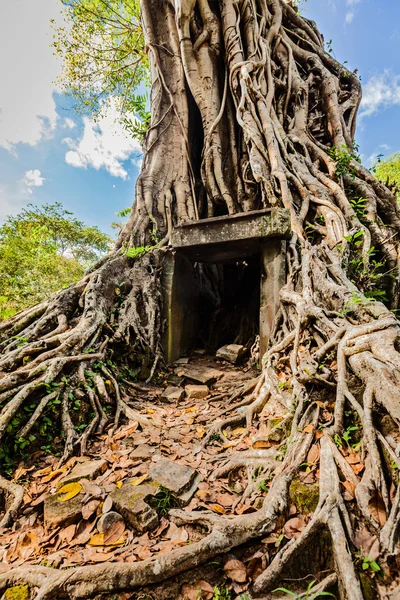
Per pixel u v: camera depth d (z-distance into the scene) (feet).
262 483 7.52
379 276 16.08
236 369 16.44
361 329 8.77
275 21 26.91
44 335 14.03
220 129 22.74
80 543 6.38
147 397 13.65
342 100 29.22
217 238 16.43
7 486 7.94
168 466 8.43
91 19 36.24
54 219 56.24
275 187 18.43
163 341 17.57
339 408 7.93
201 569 5.77
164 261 18.89
